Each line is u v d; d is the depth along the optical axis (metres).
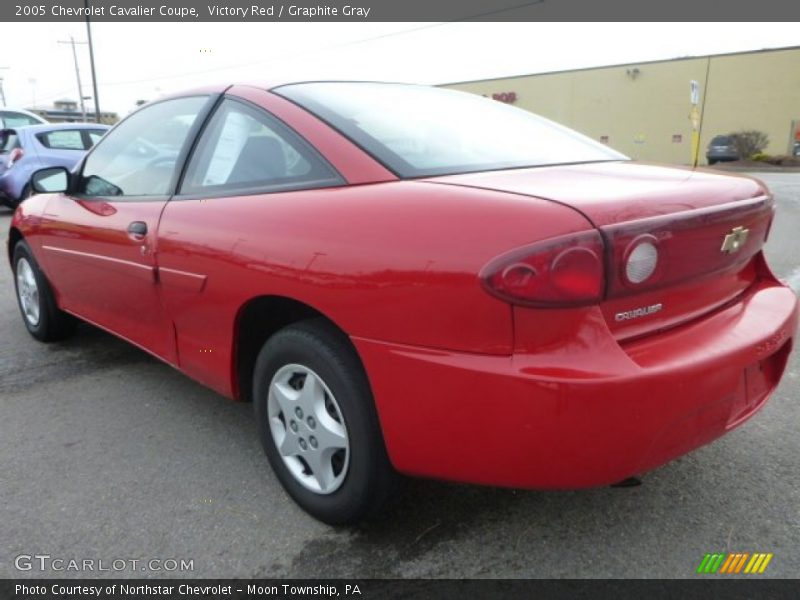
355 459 2.09
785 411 3.11
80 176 3.56
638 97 33.59
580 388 1.65
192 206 2.61
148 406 3.31
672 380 1.75
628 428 1.71
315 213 2.11
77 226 3.34
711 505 2.39
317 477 2.26
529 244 1.67
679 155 33.03
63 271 3.64
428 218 1.86
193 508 2.44
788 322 2.21
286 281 2.12
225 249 2.35
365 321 1.92
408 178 2.09
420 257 1.81
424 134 2.42
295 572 2.10
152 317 2.95
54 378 3.68
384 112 2.53
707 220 1.90
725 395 1.91
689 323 1.99
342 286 1.96
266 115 2.50
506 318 1.70
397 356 1.87
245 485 2.59
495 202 1.81
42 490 2.56
